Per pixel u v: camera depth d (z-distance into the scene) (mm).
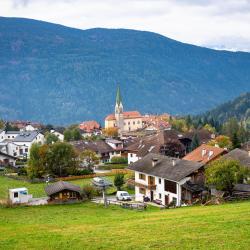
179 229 46875
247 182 83688
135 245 41688
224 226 46688
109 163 176250
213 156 115812
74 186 97188
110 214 75312
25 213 80000
